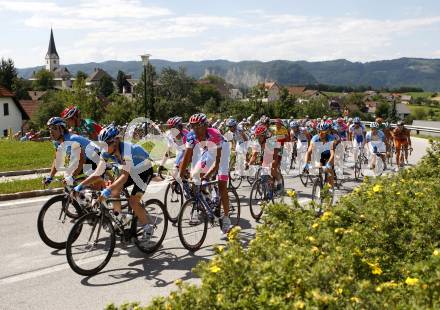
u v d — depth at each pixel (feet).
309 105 140.87
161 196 33.01
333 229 15.10
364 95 453.17
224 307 9.53
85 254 19.27
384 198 18.90
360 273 11.87
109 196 18.45
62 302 15.37
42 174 44.32
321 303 9.37
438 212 16.79
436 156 30.73
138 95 234.58
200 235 21.35
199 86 389.80
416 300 9.77
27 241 22.02
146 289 16.52
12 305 15.11
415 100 462.60
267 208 16.53
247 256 12.05
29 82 483.51
